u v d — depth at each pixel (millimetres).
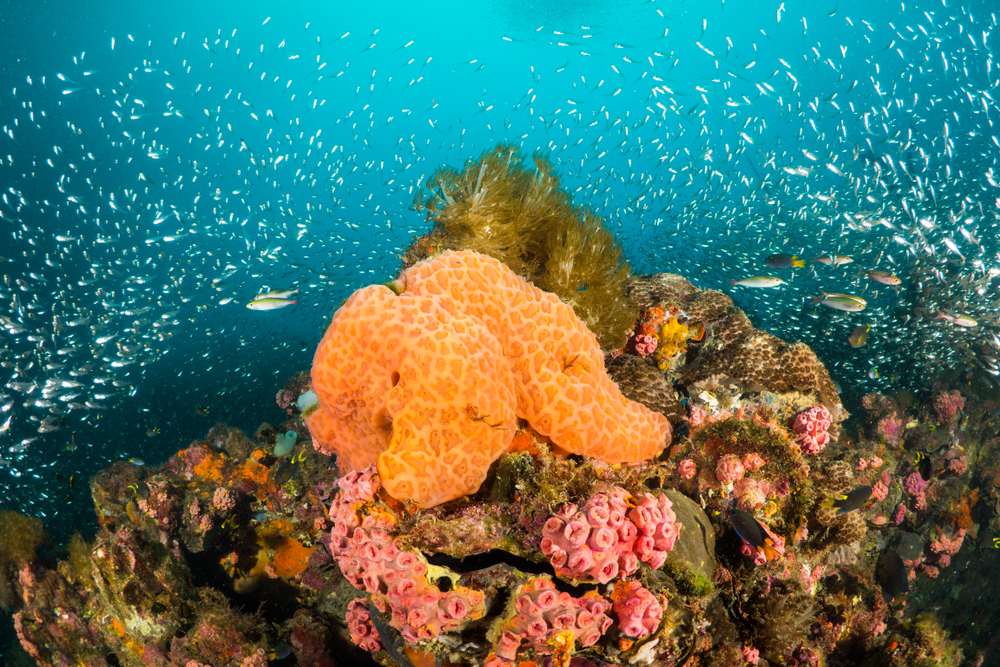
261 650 1156
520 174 1123
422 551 553
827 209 2676
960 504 1585
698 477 867
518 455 632
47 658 1507
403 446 557
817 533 913
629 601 536
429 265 693
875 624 1126
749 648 752
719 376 1008
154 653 1247
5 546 1551
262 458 1364
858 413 2051
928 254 2182
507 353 679
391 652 662
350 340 609
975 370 2027
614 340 1005
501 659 531
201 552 1381
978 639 1520
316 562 1286
